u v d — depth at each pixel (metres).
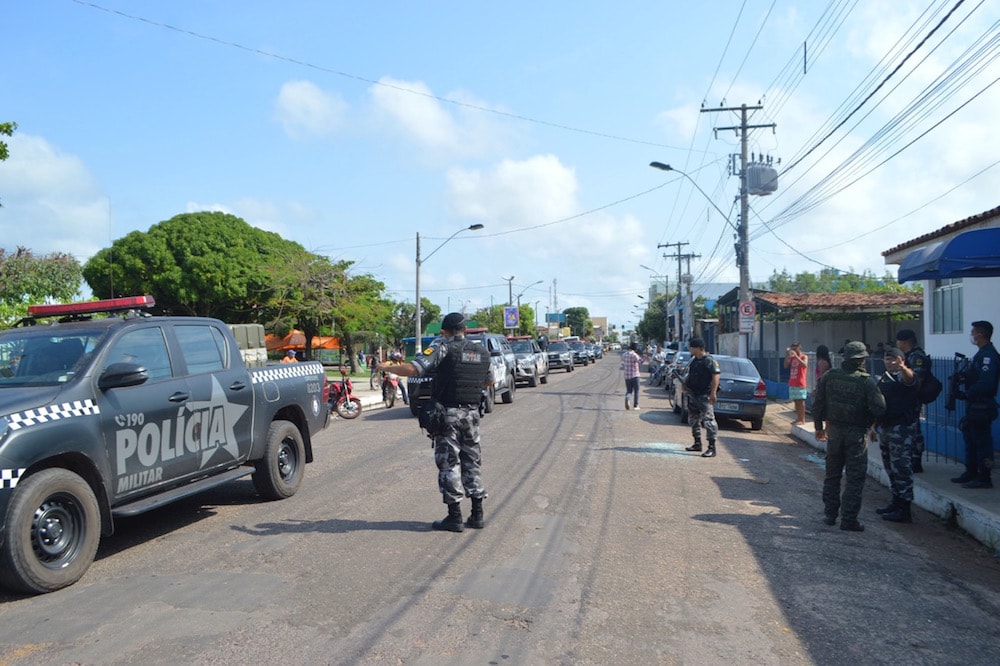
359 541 6.44
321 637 4.37
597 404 21.27
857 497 7.19
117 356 6.08
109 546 6.41
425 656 4.14
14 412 5.08
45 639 4.36
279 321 35.00
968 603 5.27
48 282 20.64
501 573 5.58
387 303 43.22
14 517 4.91
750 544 6.59
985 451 8.44
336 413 18.09
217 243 35.66
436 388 6.79
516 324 75.62
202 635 4.40
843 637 4.58
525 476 9.66
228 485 9.05
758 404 15.82
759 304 32.25
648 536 6.75
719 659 4.20
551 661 4.11
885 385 7.86
